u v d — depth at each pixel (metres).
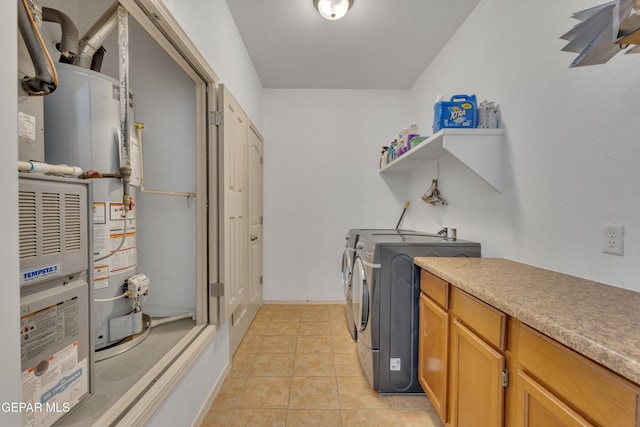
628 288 0.94
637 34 0.65
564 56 1.16
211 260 1.61
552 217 1.22
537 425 0.75
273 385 1.74
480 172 1.51
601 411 0.58
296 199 3.13
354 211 3.14
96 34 1.26
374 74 2.78
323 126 3.11
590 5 1.04
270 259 3.14
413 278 1.65
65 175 0.94
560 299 0.85
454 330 1.20
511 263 1.40
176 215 1.74
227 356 1.85
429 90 2.58
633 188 0.92
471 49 1.88
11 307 0.47
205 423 1.43
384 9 1.86
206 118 1.59
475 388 1.04
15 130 0.48
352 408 1.55
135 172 1.44
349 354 2.11
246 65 2.33
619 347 0.55
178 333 1.53
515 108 1.43
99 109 1.21
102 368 1.19
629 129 0.93
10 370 0.47
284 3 1.82
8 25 0.46
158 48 1.70
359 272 1.87
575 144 1.11
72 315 0.86
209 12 1.53
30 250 0.72
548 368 0.72
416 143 2.11
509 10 1.49
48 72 0.81
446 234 2.07
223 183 1.60
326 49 2.35
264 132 3.09
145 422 0.94
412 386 1.66
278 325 2.60
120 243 1.36
